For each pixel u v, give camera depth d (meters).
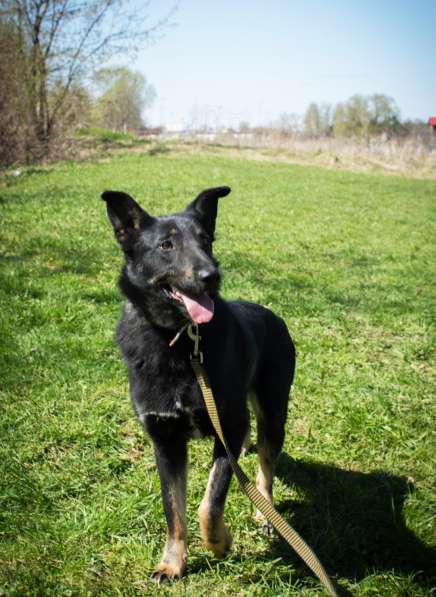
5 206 4.83
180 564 1.32
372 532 1.46
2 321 2.39
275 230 5.04
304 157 13.01
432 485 1.62
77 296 2.73
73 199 5.33
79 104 9.55
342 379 2.16
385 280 3.70
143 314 1.41
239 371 1.41
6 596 1.23
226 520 1.48
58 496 1.52
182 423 1.35
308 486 1.62
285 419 1.60
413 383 2.16
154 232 1.47
